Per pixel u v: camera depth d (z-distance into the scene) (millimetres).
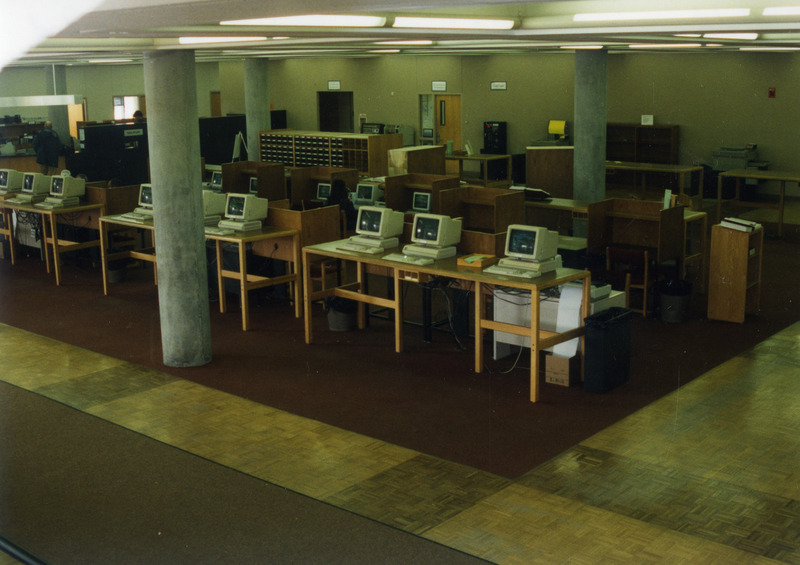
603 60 12242
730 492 5164
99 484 5484
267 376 7492
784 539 4602
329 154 16125
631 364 7562
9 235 12141
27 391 7246
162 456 5906
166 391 7184
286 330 8883
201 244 7688
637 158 18188
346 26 5699
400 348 8070
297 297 9297
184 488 5414
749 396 6738
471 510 5035
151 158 7488
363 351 8141
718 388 6922
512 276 7016
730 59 16531
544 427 6242
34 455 5945
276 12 3895
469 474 5516
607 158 18656
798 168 16094
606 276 8586
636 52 15828
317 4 3539
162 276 7645
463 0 3348
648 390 6934
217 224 9961
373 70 22250
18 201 11617
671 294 8711
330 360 7895
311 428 6336
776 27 5629
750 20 5176
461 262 7402
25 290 10773
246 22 5391
